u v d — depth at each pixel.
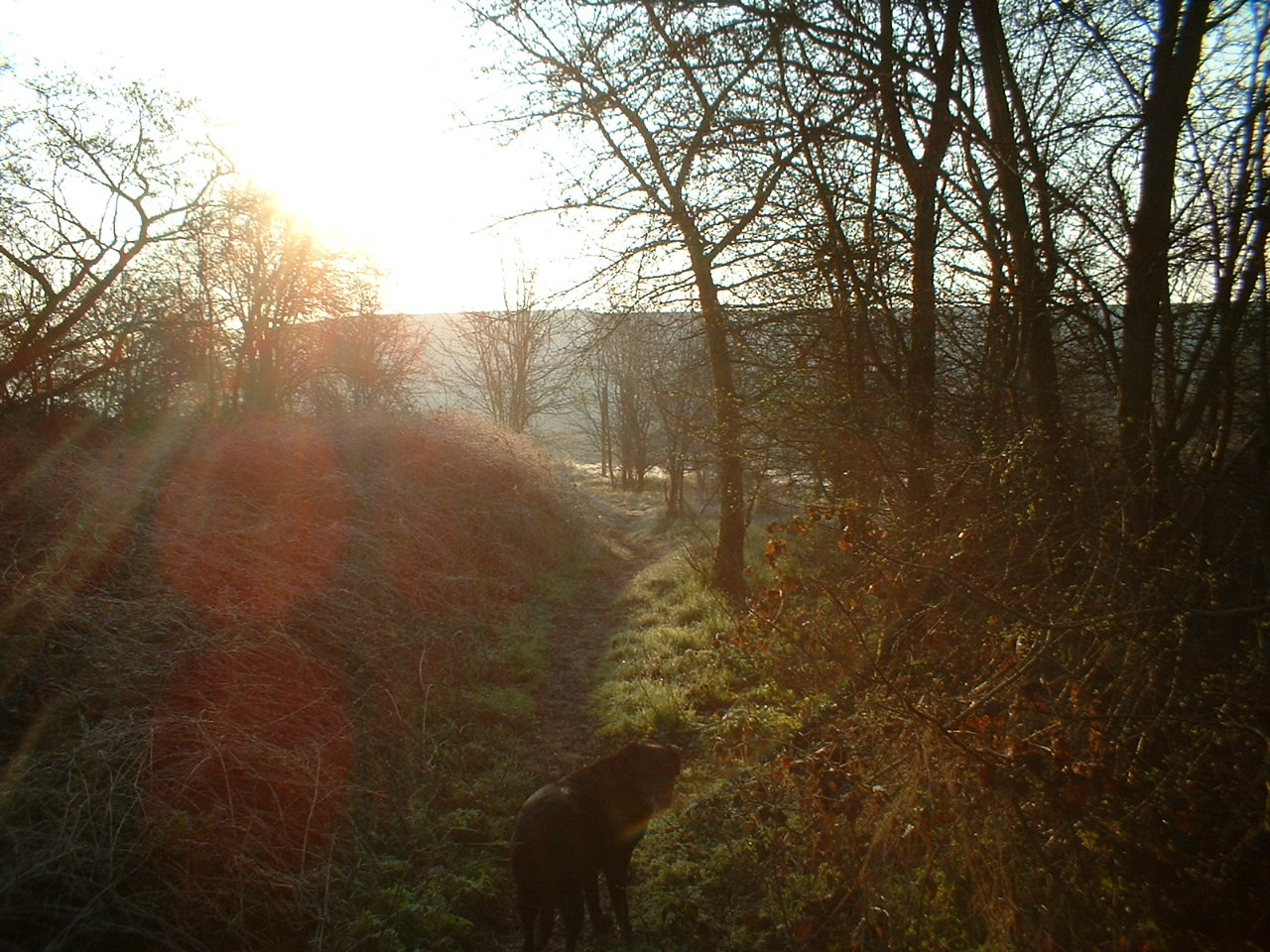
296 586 8.00
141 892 3.90
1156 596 3.69
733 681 8.12
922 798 4.00
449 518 13.50
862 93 7.22
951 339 7.41
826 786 4.25
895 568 5.02
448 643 8.95
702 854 5.20
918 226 7.52
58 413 11.18
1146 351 5.61
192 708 5.50
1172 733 3.79
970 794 3.86
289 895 4.35
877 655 4.85
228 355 15.98
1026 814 3.76
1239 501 4.52
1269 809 3.14
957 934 3.88
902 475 6.78
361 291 18.25
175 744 4.91
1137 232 5.74
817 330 8.37
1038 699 3.90
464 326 26.98
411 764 6.23
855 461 7.25
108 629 5.98
